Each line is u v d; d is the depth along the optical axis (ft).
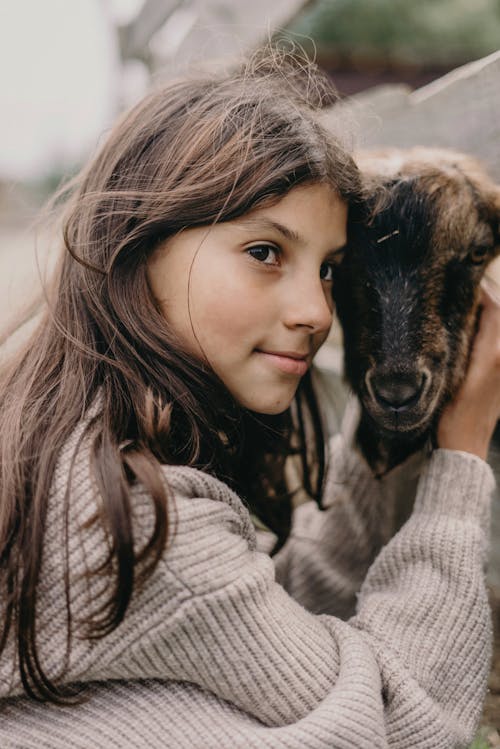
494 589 7.23
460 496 5.14
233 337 4.46
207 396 4.53
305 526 6.85
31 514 3.94
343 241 4.86
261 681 3.90
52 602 3.88
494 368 5.43
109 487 3.78
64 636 3.87
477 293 5.72
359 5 18.61
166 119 4.90
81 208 4.90
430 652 4.43
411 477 6.11
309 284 4.55
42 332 4.93
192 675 3.93
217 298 4.41
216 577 3.84
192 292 4.46
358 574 6.37
